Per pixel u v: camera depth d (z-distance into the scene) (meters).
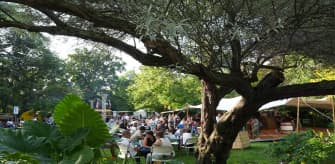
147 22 3.47
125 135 11.41
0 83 44.16
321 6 5.02
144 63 5.51
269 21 4.76
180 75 6.90
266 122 28.27
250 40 5.48
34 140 4.32
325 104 24.95
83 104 4.43
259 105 6.73
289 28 5.15
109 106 54.75
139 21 3.72
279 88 6.55
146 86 36.44
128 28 4.48
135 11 4.00
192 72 5.52
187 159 13.49
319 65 7.02
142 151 11.22
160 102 38.53
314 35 5.74
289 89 6.49
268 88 6.57
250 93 6.56
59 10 4.49
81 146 4.35
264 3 4.81
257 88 6.63
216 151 7.30
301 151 6.95
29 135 4.43
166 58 5.38
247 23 4.80
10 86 44.81
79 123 4.52
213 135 7.37
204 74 5.67
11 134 4.30
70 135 4.39
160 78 7.91
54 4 4.41
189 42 5.01
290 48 5.85
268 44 5.72
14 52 45.09
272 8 4.84
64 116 4.49
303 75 7.90
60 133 4.55
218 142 7.25
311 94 6.36
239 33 4.61
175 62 5.19
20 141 4.29
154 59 5.54
